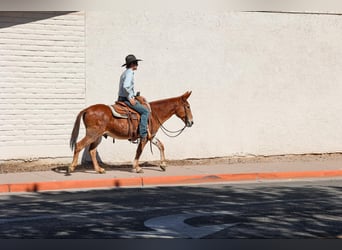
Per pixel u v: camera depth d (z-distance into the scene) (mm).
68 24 16609
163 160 16328
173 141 17781
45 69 16469
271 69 18594
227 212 11562
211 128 18078
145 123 15508
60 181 14469
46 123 16547
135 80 17328
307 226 10461
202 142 18031
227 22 18078
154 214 11375
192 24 17781
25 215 11219
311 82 19047
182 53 17719
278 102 18719
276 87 18672
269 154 18703
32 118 16406
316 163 18062
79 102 16828
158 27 17469
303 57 18906
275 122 18719
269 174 16250
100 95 17000
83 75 16828
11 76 16156
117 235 9750
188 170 16484
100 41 16938
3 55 16062
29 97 16359
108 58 17047
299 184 15367
